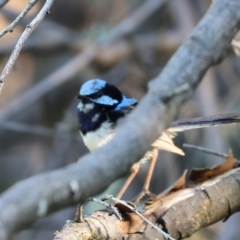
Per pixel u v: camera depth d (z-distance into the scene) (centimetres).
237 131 1205
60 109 1485
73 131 1377
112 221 507
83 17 1588
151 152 713
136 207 527
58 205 252
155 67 1425
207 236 1097
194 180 575
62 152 1377
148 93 320
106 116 788
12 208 237
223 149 1083
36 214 242
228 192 550
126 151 284
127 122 300
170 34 1395
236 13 397
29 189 244
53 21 1582
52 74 1391
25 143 1518
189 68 349
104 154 277
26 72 1611
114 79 1447
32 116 1495
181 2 1343
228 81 1330
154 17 1535
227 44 389
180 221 527
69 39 1408
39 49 1420
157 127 306
